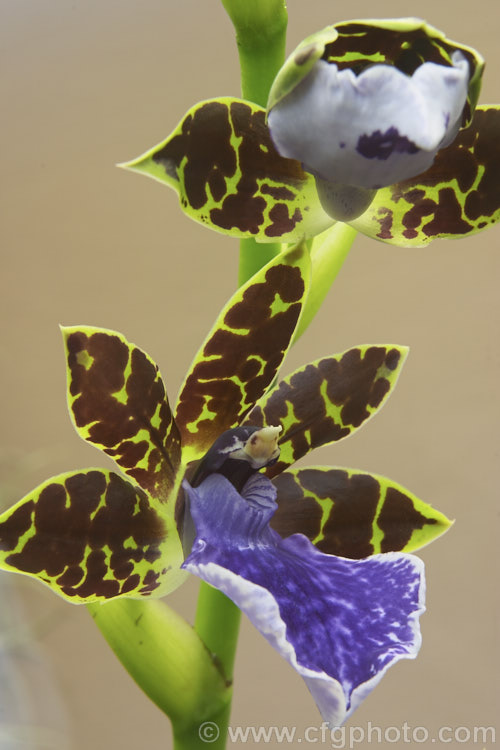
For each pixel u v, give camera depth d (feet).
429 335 2.07
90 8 2.02
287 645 1.16
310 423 1.26
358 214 1.20
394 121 1.14
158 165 1.18
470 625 2.08
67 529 1.19
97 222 2.09
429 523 1.25
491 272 2.05
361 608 1.20
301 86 1.14
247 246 1.27
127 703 2.15
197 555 1.20
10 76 2.07
